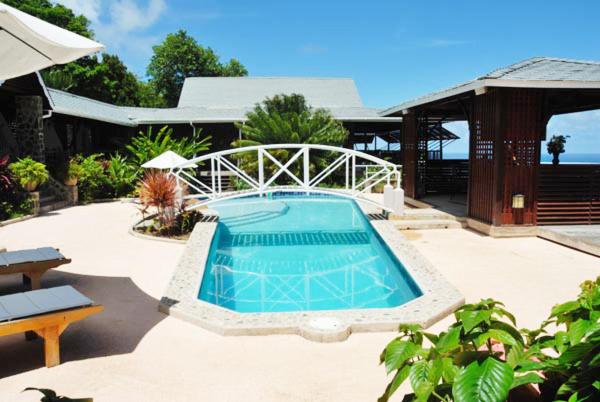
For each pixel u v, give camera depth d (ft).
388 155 64.95
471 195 32.12
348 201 47.09
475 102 31.22
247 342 13.57
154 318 15.42
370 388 10.82
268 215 39.73
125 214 38.93
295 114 56.08
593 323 5.04
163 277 20.31
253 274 23.24
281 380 11.25
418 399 4.95
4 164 35.99
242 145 55.72
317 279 22.47
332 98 79.05
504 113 27.71
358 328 14.38
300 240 30.48
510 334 5.66
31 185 38.19
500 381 4.47
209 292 20.49
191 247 24.98
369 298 19.75
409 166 44.34
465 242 27.32
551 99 32.01
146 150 51.52
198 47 138.72
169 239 28.32
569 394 4.54
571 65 30.53
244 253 27.30
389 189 33.24
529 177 28.58
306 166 33.94
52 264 16.88
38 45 15.80
